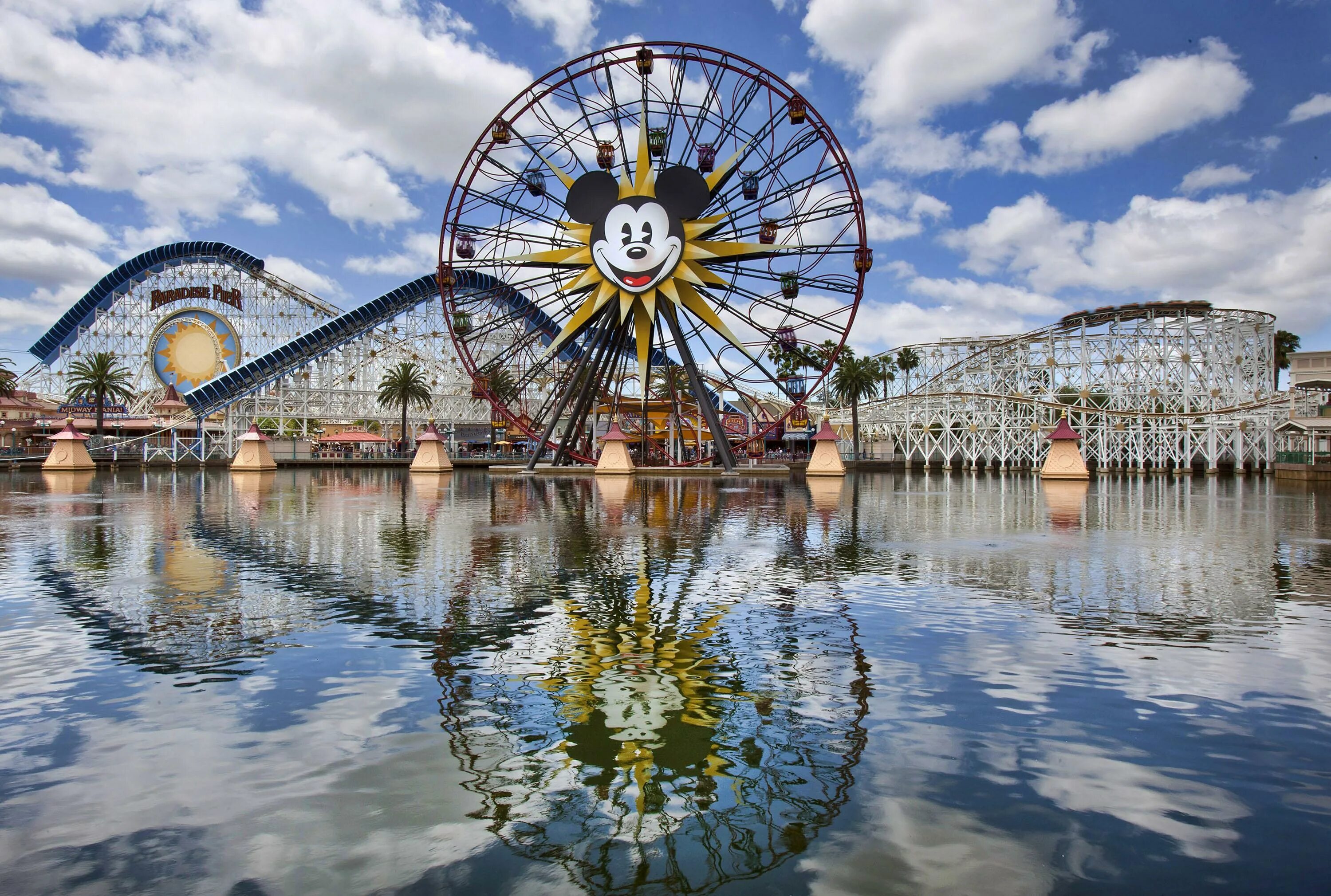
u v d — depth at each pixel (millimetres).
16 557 24297
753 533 30391
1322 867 7074
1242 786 8656
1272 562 23234
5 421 124812
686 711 10938
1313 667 12758
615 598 18062
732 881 6887
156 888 6789
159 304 127875
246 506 43625
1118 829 7742
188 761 9312
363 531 31141
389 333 119062
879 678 12289
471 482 70500
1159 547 26688
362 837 7645
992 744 9750
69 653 13641
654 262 66062
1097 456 102688
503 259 70250
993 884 6805
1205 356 94250
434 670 12750
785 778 8883
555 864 7176
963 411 107438
